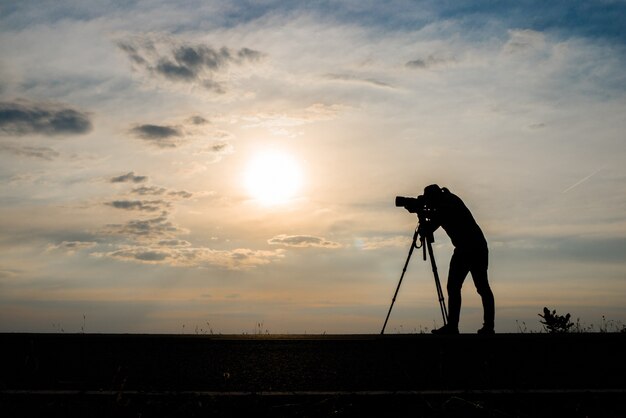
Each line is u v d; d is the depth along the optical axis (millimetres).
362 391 7020
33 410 6348
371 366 8727
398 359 9273
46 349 10242
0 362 9086
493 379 7855
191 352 9906
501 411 6371
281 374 8164
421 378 7922
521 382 7664
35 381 7801
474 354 9648
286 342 10867
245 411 6340
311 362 9023
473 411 6332
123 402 6512
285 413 6398
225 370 8453
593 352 9781
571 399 6742
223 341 10984
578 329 14000
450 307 13062
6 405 6477
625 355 9523
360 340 10859
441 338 11047
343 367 8648
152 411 6363
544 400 6711
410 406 6504
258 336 11648
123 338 11352
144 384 7582
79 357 9453
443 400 6641
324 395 6738
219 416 6270
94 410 6352
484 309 13000
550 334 11445
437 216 13289
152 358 9391
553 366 8695
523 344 10547
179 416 6254
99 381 7809
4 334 11602
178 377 8000
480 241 12977
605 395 6824
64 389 7309
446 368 8570
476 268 12945
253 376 8047
